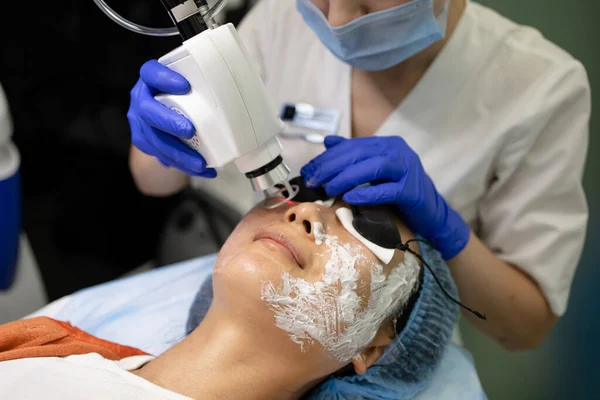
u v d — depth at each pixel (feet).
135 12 3.93
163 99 2.36
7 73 4.36
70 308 3.63
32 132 4.65
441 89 3.34
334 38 2.95
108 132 4.84
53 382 2.22
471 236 3.24
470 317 3.66
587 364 4.30
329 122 3.65
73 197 5.01
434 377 3.05
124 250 5.49
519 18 4.22
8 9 4.09
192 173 2.72
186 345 2.63
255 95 2.16
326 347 2.52
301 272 2.51
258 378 2.54
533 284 3.43
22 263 4.20
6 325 2.58
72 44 4.42
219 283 2.57
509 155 3.28
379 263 2.58
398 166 2.79
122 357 2.80
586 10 3.77
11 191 3.73
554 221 3.26
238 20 5.07
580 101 3.17
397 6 2.65
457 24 3.32
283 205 2.84
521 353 4.71
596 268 4.09
